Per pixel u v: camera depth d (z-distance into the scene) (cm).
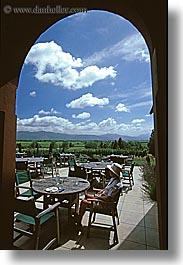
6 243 184
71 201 336
